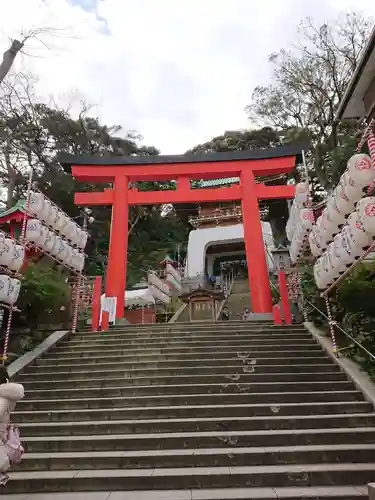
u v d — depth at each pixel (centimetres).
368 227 592
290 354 871
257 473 455
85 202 1592
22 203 1678
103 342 1024
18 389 400
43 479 467
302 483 448
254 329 1073
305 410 627
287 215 3384
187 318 1941
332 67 2100
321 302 1016
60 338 1045
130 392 737
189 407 641
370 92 665
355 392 672
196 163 1628
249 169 1617
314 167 2153
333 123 2095
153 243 3597
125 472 479
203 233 2923
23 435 599
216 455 500
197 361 848
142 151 3734
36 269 1223
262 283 1449
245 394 684
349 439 537
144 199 1599
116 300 1383
